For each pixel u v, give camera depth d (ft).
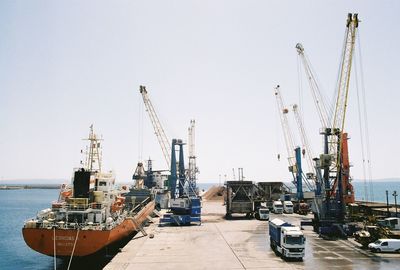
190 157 442.50
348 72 179.22
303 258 118.73
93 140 183.01
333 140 196.44
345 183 250.78
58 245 125.49
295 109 397.80
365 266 107.76
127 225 165.37
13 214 409.69
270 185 319.06
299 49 301.02
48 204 585.22
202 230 185.16
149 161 379.35
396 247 127.54
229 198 246.27
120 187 198.39
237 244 144.66
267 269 104.17
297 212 280.92
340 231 166.71
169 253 127.03
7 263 159.84
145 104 346.33
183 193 314.96
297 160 341.41
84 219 143.23
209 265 109.09
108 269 104.68
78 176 147.64
